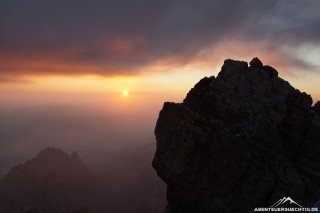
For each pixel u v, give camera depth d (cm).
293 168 4400
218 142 4381
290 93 5103
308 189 4184
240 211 4138
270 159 4425
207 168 4397
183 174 4481
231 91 5009
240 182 4328
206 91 5175
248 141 4441
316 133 4734
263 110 4828
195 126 4516
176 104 4797
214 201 4291
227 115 4778
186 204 4488
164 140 4731
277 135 4578
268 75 5200
